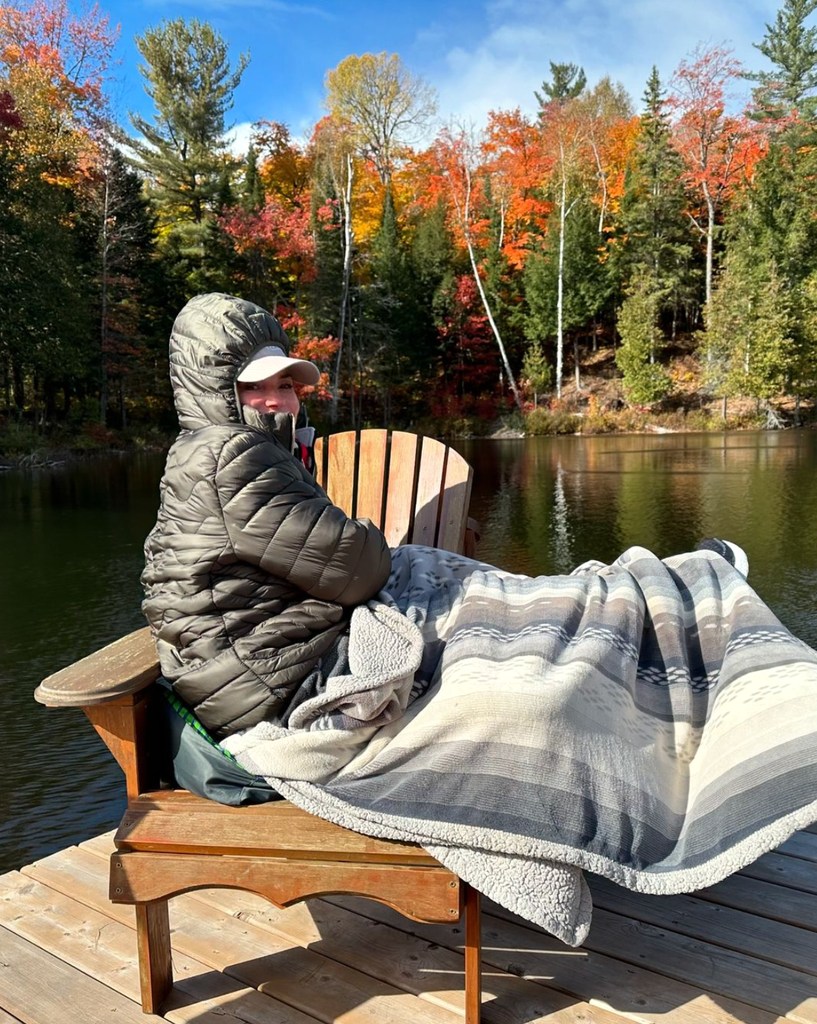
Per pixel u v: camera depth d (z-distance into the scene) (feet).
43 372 71.82
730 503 34.50
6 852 9.91
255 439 4.84
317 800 4.35
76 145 80.59
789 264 83.15
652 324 89.15
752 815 3.94
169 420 85.51
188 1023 4.76
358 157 96.22
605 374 102.27
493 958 5.24
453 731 4.46
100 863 6.62
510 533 29.40
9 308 67.15
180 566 4.74
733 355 84.02
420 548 6.13
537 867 4.08
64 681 4.47
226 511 4.70
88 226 80.07
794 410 85.35
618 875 4.00
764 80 121.80
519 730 4.36
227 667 4.66
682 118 97.66
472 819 4.13
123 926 5.73
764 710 4.36
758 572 22.39
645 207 96.99
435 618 5.35
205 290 83.87
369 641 4.81
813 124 107.34
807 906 5.64
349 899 6.02
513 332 104.17
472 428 90.33
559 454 62.39
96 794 11.30
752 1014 4.64
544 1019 4.66
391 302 89.56
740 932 5.39
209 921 5.78
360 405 93.20
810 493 36.55
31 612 19.93
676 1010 4.69
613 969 5.08
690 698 4.91
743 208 89.20
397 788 4.32
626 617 5.16
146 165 86.79
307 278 85.40
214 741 4.81
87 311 75.82
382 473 9.04
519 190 106.63
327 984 5.05
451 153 98.89
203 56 87.25
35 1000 5.00
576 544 27.27
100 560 26.00
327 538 4.76
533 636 4.84
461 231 104.27
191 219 88.28
